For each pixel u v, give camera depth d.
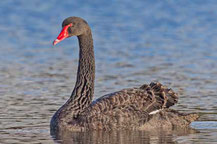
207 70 20.42
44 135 12.80
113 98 13.41
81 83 14.05
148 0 35.91
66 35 14.16
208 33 28.44
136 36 28.11
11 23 31.77
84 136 12.77
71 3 35.66
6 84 18.38
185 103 15.70
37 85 18.23
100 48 25.20
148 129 13.45
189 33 28.62
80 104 13.80
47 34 29.08
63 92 17.22
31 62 22.50
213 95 16.62
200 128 13.49
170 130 13.36
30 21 32.12
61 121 13.34
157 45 25.78
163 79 18.95
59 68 21.31
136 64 21.67
